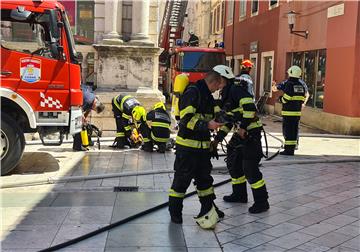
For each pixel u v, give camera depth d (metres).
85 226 5.18
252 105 5.62
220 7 31.42
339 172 8.31
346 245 4.76
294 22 16.89
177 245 4.71
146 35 12.71
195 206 6.03
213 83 5.15
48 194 6.58
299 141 12.10
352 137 12.95
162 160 9.02
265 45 21.47
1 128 7.44
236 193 6.23
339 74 14.02
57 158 9.10
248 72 7.62
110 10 12.52
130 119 10.24
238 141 6.04
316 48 15.74
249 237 4.95
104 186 7.05
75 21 12.95
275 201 6.34
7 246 4.58
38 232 4.98
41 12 7.73
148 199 6.34
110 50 12.28
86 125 10.02
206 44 36.00
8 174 7.68
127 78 12.45
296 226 5.32
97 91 12.20
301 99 9.78
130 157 9.30
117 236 4.94
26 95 7.69
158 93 12.44
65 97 7.93
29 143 10.68
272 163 8.89
